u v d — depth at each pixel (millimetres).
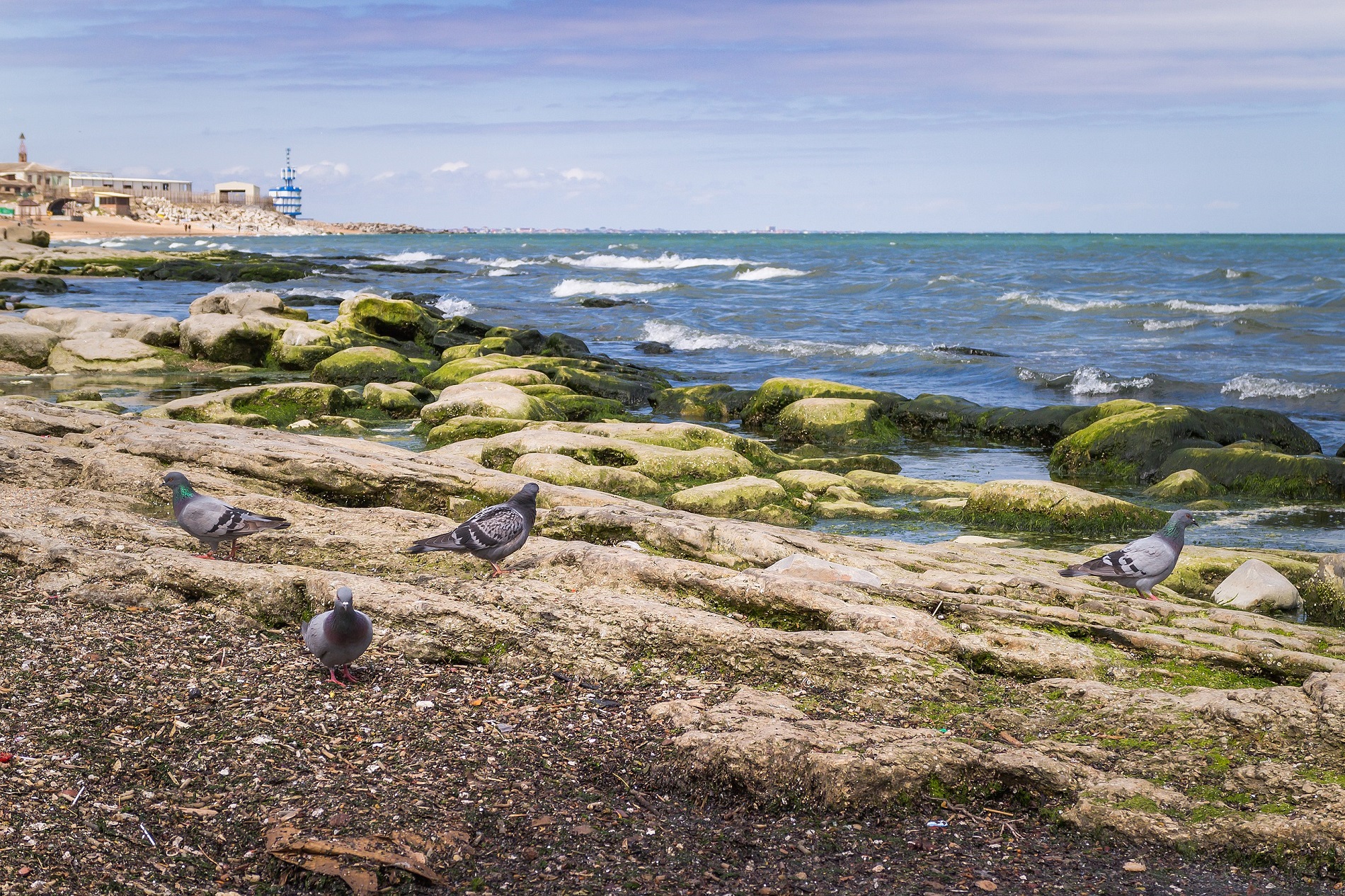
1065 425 20859
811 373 30844
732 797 5883
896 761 5871
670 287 56344
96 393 22719
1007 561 11359
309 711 6562
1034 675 7637
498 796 5707
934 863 5230
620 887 4902
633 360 33562
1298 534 14453
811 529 14242
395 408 22141
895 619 8023
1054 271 70688
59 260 67812
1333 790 5660
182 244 117938
